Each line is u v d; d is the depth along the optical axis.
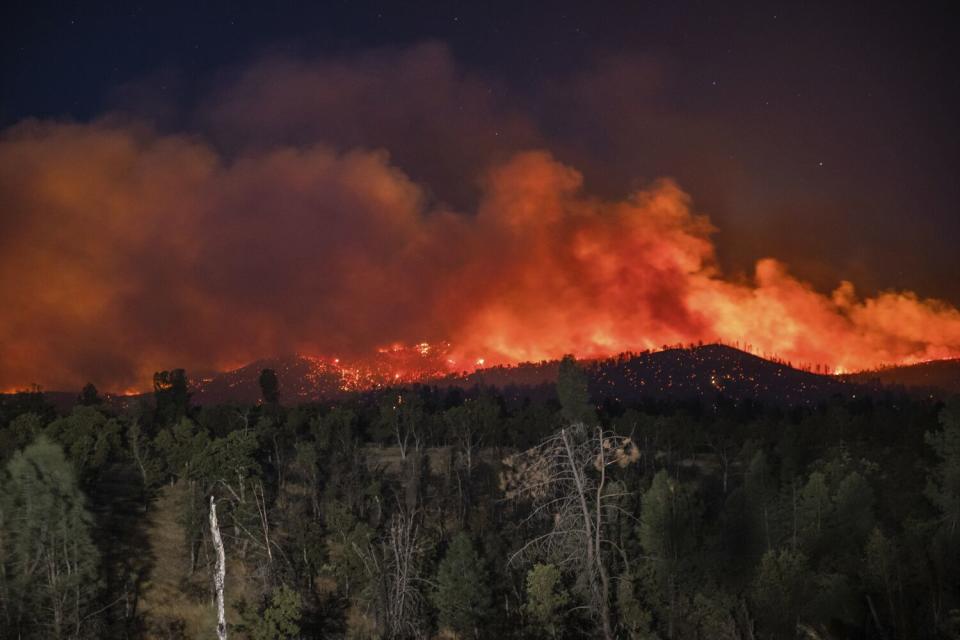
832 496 66.19
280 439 98.50
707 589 54.75
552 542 40.06
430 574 65.62
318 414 122.56
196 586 67.12
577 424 40.25
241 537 68.06
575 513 39.50
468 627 57.38
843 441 94.56
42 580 53.16
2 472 54.69
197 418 111.00
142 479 91.06
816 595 48.72
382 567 58.78
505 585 60.91
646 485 71.69
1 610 50.56
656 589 53.16
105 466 92.56
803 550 59.94
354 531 68.38
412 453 111.75
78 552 55.34
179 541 75.88
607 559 43.59
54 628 51.81
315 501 83.69
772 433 109.38
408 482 90.44
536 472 39.66
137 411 111.38
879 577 49.03
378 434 114.12
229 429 99.12
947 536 53.81
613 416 147.50
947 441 68.00
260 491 73.94
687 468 109.69
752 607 50.94
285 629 55.00
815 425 106.88
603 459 39.12
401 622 55.62
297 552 71.19
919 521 59.75
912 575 50.41
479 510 78.75
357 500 84.44
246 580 66.56
